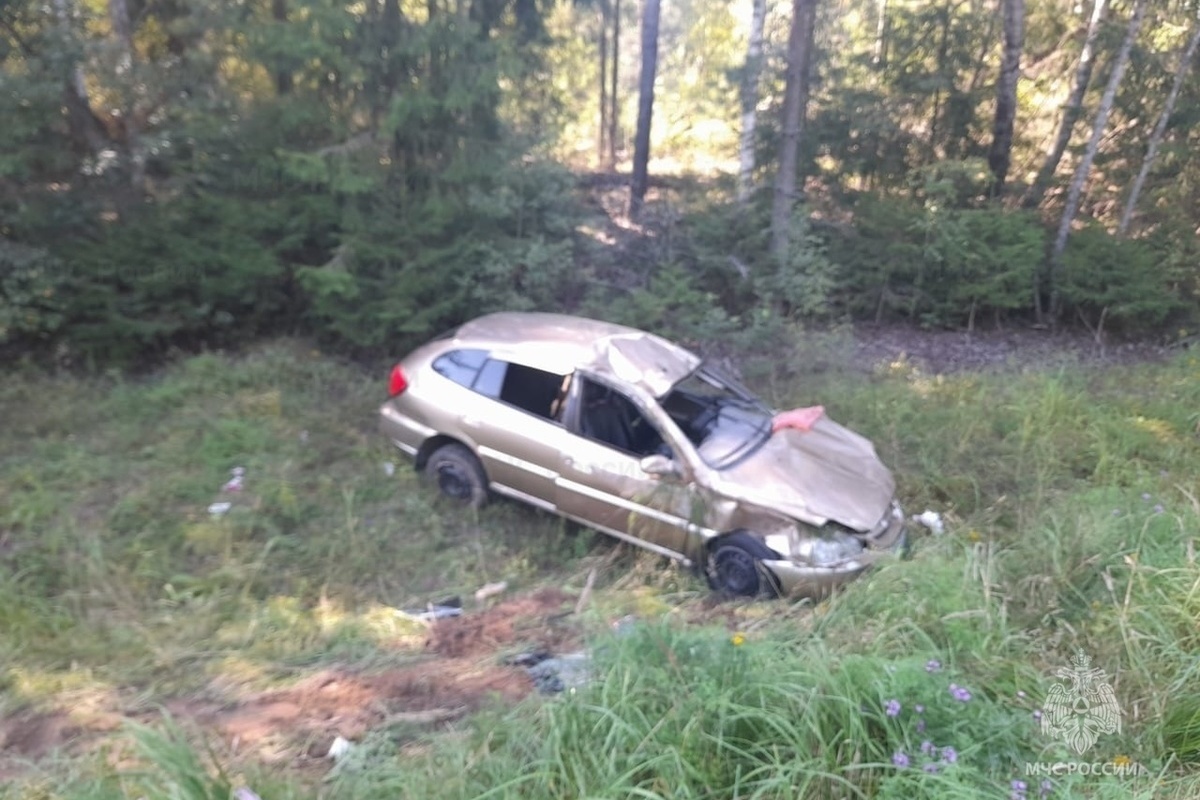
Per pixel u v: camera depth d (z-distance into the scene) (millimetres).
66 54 8664
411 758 3818
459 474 7070
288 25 9078
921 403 9500
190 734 4117
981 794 3146
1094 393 10109
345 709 4418
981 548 5766
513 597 5973
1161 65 13742
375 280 10039
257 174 9883
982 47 14531
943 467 7984
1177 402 9523
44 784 3682
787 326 11086
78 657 4887
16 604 5207
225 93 9859
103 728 4227
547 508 6688
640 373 6562
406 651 5145
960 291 12805
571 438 6496
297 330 10688
